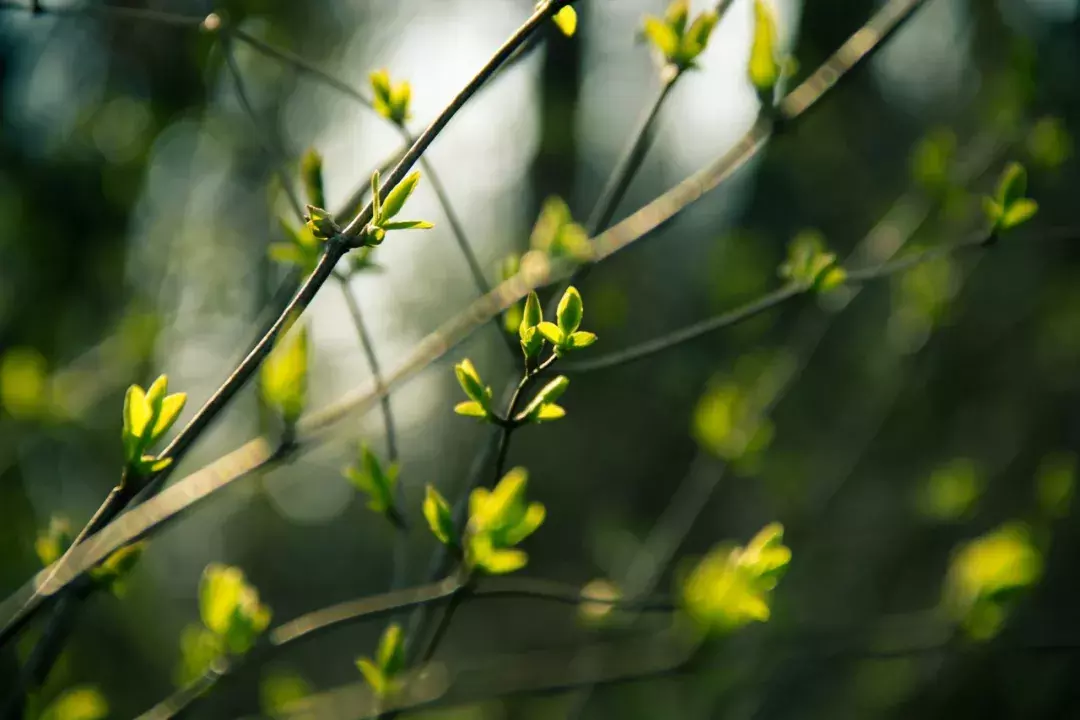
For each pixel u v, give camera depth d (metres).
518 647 4.30
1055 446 3.22
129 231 3.06
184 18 1.17
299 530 5.90
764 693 2.54
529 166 4.83
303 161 1.07
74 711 1.21
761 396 2.01
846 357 3.71
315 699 1.49
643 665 1.80
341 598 5.88
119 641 3.12
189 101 2.84
